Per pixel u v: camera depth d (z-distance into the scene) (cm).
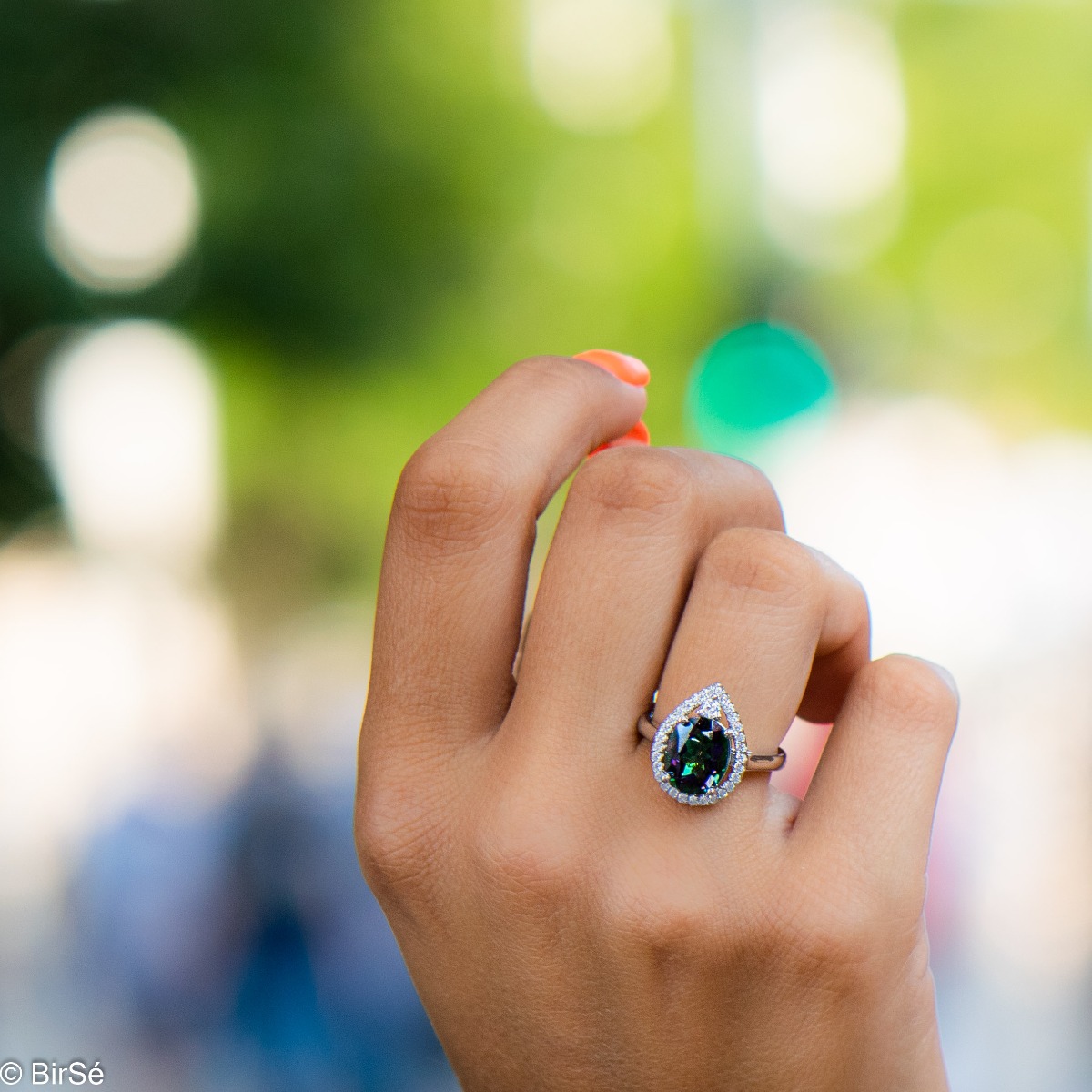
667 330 1059
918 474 1421
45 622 911
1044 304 1920
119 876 492
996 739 688
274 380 814
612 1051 96
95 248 698
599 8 1054
